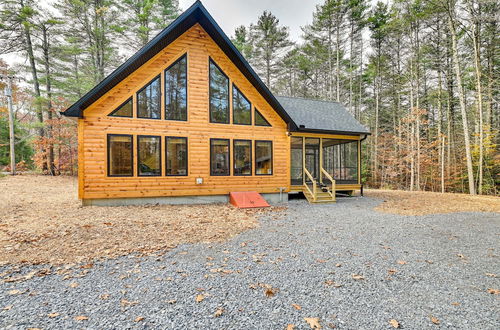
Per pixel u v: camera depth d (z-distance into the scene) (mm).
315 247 4871
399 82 23812
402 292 3164
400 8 19016
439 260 4281
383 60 24859
